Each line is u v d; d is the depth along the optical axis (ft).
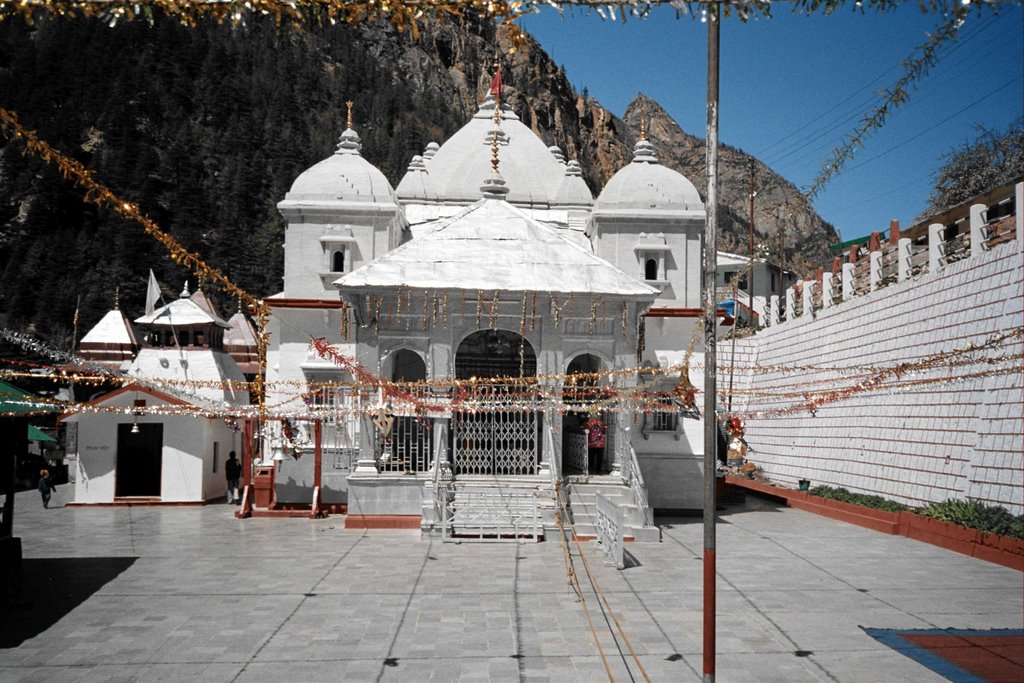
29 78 353.31
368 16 19.47
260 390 66.49
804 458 106.22
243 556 59.16
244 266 299.99
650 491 83.25
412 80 503.61
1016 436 64.39
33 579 51.70
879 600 46.91
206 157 363.15
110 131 339.57
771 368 74.33
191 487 90.63
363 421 73.41
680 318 85.15
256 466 89.30
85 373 88.22
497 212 79.20
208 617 42.65
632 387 75.05
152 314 121.39
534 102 467.11
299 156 372.99
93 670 34.40
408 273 74.02
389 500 72.64
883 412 87.25
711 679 28.60
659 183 89.56
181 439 91.09
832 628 41.01
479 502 69.41
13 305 252.62
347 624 41.24
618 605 45.21
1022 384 64.59
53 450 139.64
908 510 74.49
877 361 90.99
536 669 34.53
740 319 142.61
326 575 52.65
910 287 86.22
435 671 34.22
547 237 77.97
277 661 35.50
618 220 88.22
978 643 38.55
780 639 39.06
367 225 87.30
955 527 63.31
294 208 86.28
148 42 403.54
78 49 374.84
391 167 386.52
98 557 59.06
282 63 440.04
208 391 98.68
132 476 92.53
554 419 74.43
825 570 55.26
